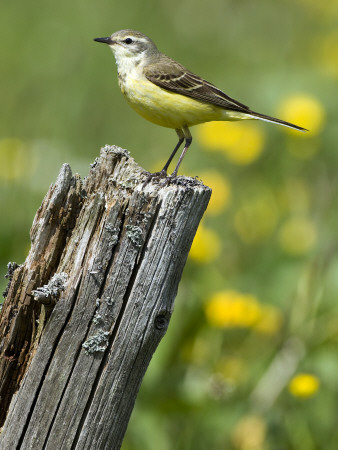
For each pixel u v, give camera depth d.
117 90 17.05
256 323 11.23
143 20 18.16
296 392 10.22
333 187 14.95
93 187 7.30
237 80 17.58
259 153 14.95
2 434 6.91
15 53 17.08
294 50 19.17
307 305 11.79
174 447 10.35
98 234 6.82
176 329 10.79
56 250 7.04
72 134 16.66
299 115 14.48
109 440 7.01
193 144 16.62
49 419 6.85
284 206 14.93
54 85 16.88
